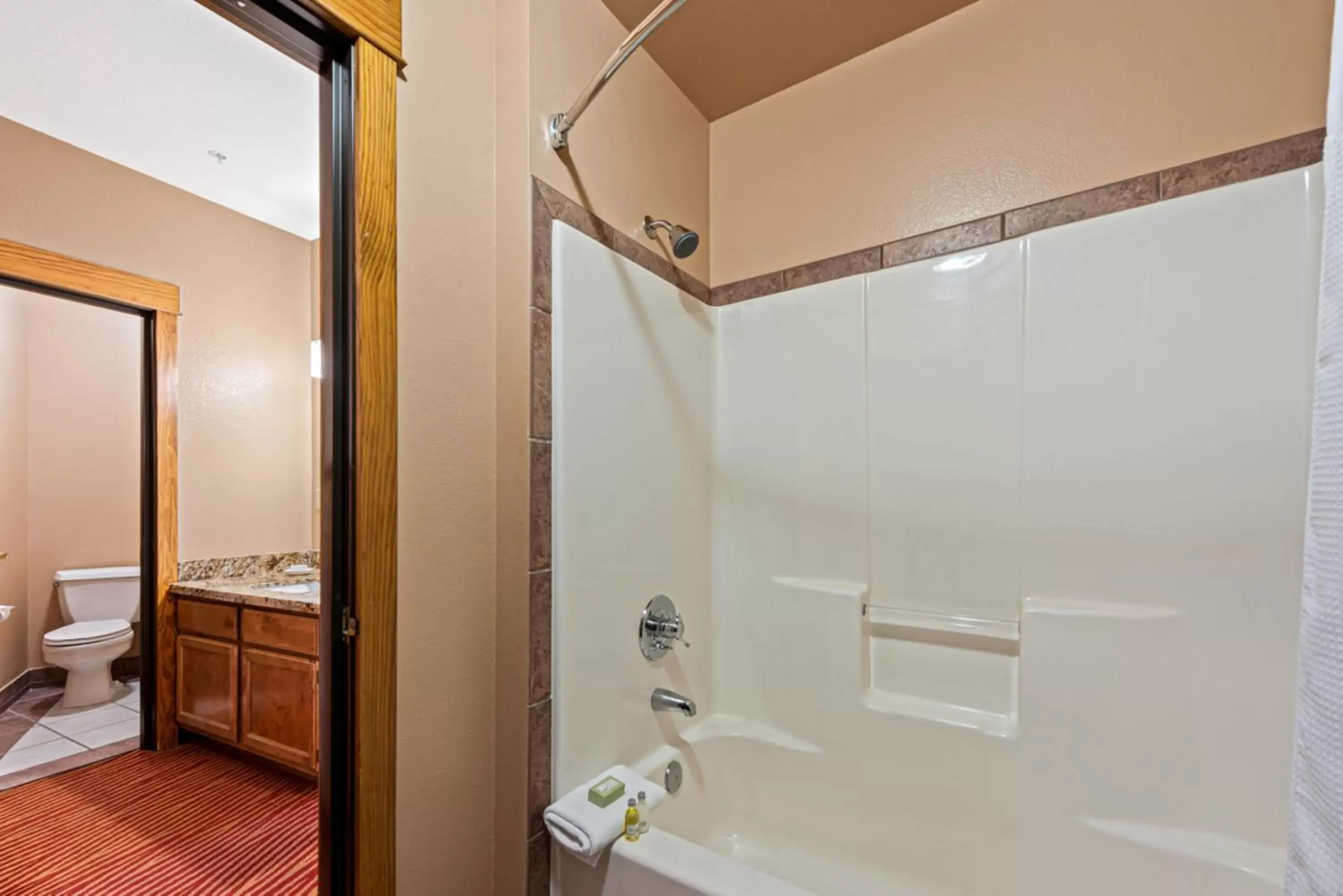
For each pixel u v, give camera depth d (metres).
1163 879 1.19
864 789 1.53
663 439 1.63
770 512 1.78
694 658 1.73
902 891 1.44
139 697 3.18
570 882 1.18
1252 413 1.20
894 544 1.58
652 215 1.64
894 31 1.60
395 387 1.08
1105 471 1.33
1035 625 1.36
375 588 1.03
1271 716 1.15
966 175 1.52
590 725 1.32
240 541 3.00
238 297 3.04
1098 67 1.37
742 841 1.64
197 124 2.29
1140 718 1.25
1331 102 0.51
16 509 3.28
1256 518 1.19
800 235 1.78
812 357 1.73
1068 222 1.39
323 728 1.03
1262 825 1.15
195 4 1.71
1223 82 1.25
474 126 1.26
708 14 1.52
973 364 1.49
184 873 1.74
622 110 1.54
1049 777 1.32
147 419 2.71
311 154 2.51
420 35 1.15
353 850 0.99
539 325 1.24
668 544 1.63
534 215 1.24
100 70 1.98
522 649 1.20
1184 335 1.26
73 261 2.44
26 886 1.68
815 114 1.76
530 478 1.21
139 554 3.69
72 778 2.36
